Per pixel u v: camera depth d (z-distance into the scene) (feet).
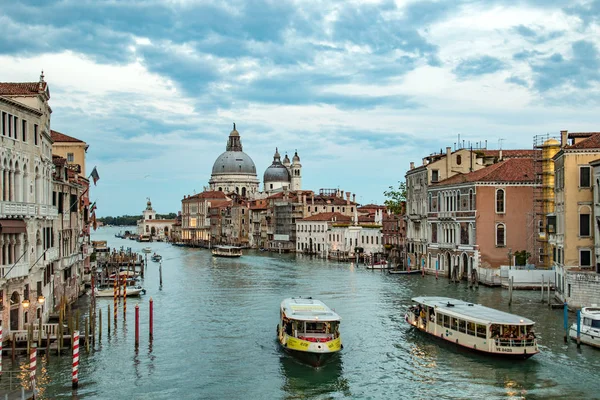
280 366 129.18
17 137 132.36
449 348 140.26
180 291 242.78
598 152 173.78
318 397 111.34
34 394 106.52
